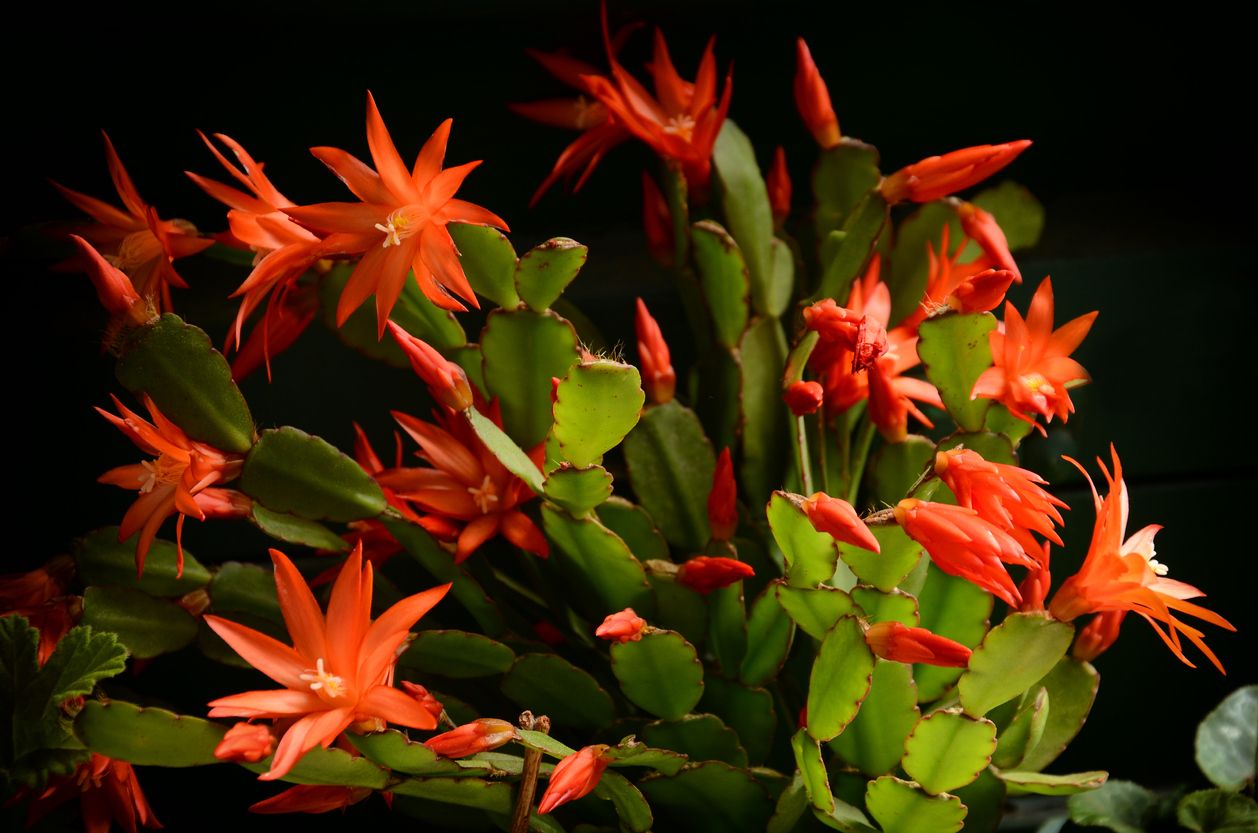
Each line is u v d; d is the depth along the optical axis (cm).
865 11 129
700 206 124
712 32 129
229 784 129
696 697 117
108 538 119
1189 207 132
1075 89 131
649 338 120
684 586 118
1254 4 129
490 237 117
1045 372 118
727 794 118
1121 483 115
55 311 126
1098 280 127
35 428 126
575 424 114
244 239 116
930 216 124
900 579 115
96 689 118
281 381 127
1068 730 121
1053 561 130
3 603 119
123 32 127
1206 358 129
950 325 116
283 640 120
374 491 117
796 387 117
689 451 121
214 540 127
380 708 113
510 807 117
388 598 121
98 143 128
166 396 115
